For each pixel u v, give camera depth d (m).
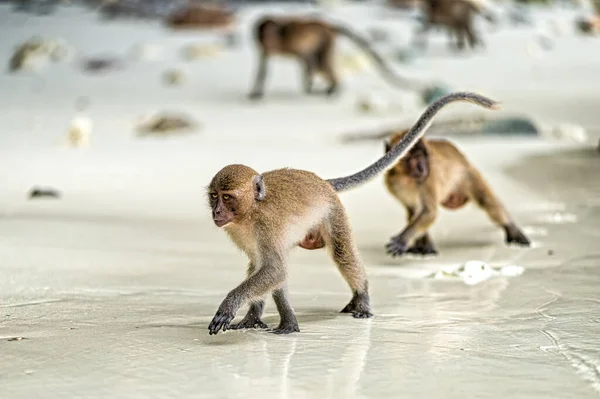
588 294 9.70
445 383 6.68
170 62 37.84
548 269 11.18
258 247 8.20
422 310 9.21
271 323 8.84
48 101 32.47
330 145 23.58
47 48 38.50
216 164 21.34
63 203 17.12
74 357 7.40
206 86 34.44
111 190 18.61
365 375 6.89
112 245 13.14
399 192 12.28
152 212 16.22
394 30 41.22
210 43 40.25
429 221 12.11
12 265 11.56
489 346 7.70
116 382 6.73
